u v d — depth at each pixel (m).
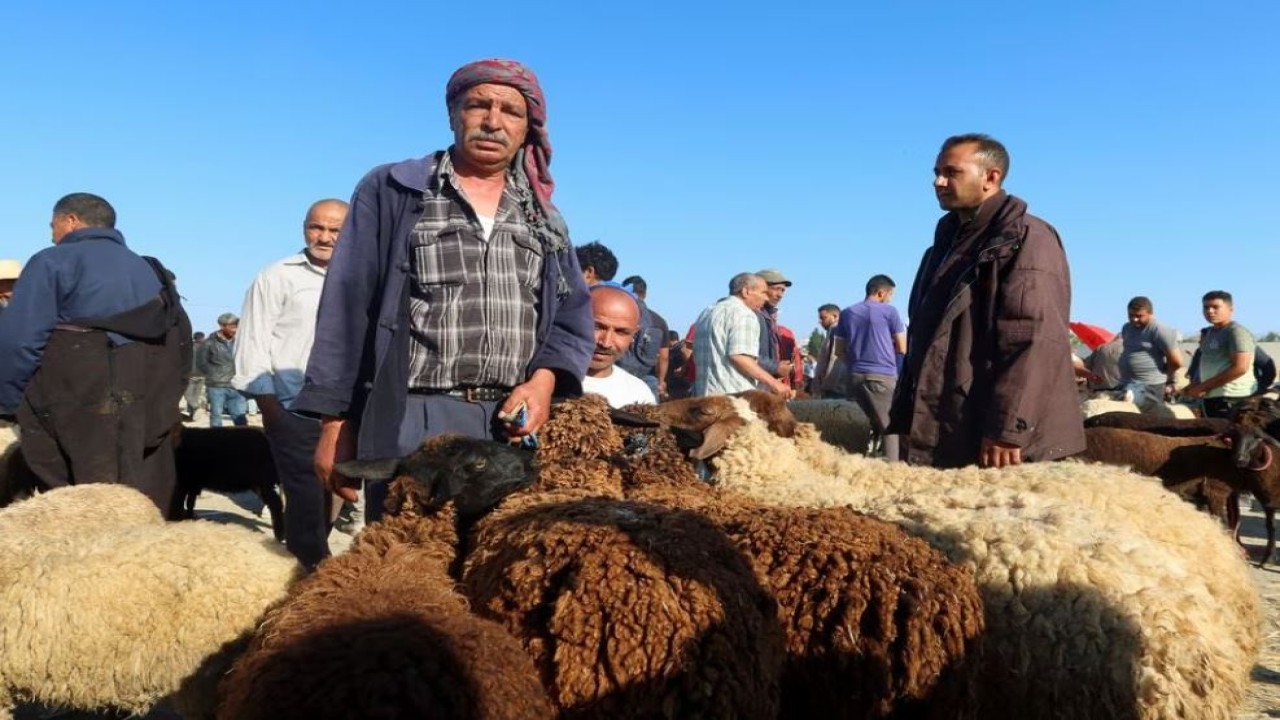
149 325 5.63
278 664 2.25
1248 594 4.14
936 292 5.08
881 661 2.73
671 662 2.36
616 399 5.66
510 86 3.53
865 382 10.95
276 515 8.44
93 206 5.70
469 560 3.00
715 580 2.50
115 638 3.58
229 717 2.31
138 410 5.61
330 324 3.48
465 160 3.59
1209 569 4.08
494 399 3.69
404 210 3.54
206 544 3.76
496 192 3.68
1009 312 4.70
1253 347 10.83
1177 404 12.18
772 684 2.58
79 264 5.42
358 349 3.54
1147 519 4.16
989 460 4.74
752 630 2.50
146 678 3.60
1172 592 3.09
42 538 3.92
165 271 5.93
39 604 3.58
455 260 3.53
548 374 3.70
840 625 2.77
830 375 13.81
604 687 2.38
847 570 2.82
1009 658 3.14
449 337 3.55
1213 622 3.14
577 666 2.39
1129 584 3.12
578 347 3.78
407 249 3.52
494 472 3.36
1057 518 3.50
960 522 3.49
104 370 5.46
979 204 4.97
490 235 3.60
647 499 3.52
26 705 4.27
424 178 3.56
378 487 3.68
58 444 5.51
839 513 3.17
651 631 2.38
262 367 5.93
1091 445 8.79
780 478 4.77
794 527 3.00
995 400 4.68
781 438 5.04
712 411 5.14
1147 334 12.00
